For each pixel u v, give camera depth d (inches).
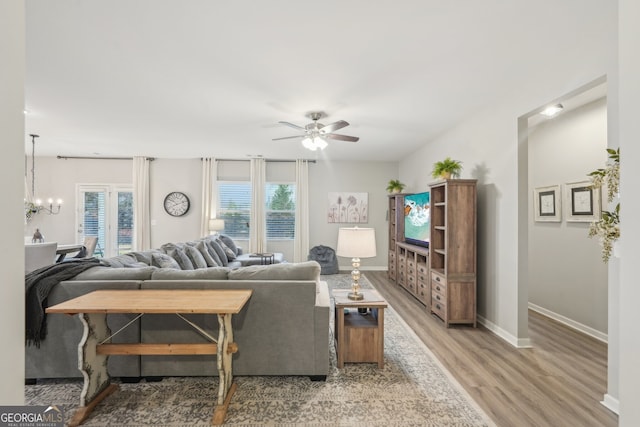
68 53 92.9
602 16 75.3
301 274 92.7
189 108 139.9
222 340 75.2
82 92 122.2
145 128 173.3
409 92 120.6
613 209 76.7
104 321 81.7
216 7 72.2
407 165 250.7
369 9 72.7
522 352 108.3
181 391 83.4
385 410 75.7
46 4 70.9
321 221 272.5
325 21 77.3
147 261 119.1
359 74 105.7
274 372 89.1
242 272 93.5
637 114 35.4
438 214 152.8
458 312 132.6
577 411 75.5
